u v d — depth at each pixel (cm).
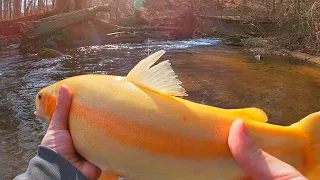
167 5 688
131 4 635
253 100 183
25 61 301
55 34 387
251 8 572
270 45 368
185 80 220
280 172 30
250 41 403
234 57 317
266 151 35
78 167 37
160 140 35
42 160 36
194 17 487
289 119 158
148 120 36
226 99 183
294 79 232
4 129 150
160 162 35
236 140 33
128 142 36
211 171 34
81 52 350
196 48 379
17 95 198
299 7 384
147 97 37
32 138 141
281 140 35
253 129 35
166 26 509
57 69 267
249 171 32
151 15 640
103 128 37
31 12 700
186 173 35
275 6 509
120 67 273
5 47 384
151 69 38
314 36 339
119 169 36
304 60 302
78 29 427
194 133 35
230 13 647
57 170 35
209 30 512
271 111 168
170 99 36
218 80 223
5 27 412
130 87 38
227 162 34
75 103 39
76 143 38
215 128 35
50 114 41
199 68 259
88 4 662
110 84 39
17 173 115
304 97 190
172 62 284
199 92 195
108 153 36
